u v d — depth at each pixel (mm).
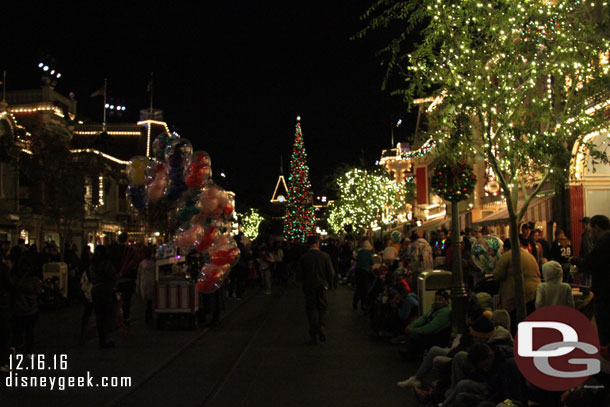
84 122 44094
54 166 26656
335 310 18484
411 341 10133
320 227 72750
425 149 10711
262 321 16125
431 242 20719
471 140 8906
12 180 28906
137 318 16812
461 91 8773
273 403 7770
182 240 11492
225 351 11578
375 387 8578
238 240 22703
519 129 8766
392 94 9844
